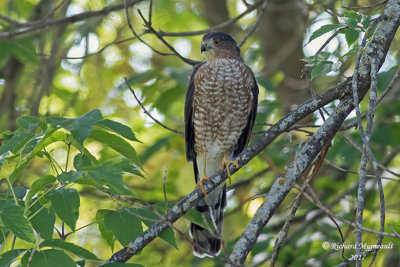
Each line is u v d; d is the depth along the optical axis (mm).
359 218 5227
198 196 6789
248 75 9641
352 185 11125
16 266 6250
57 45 12867
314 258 10281
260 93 12922
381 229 5387
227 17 15469
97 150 12367
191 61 9227
